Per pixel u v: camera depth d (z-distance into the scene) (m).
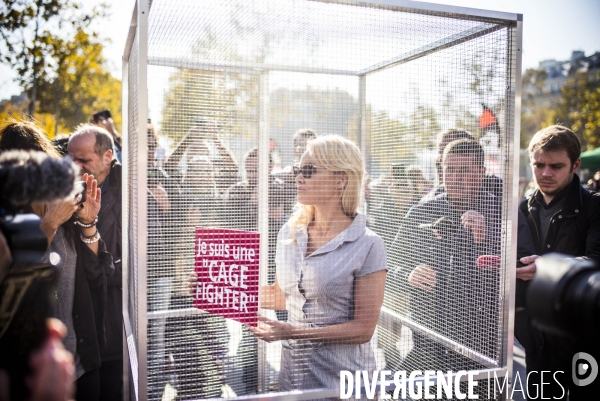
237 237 1.81
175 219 2.28
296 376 1.92
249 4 1.74
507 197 1.95
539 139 2.75
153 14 1.84
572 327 1.11
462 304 2.21
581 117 13.12
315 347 1.93
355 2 1.76
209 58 2.53
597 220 2.56
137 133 1.62
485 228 2.07
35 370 0.94
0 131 2.19
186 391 1.94
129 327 2.43
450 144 2.17
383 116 2.77
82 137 2.80
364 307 1.90
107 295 2.75
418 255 2.52
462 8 1.84
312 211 2.04
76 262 2.23
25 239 1.05
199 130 2.50
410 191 2.58
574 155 2.65
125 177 2.64
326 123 3.00
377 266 1.91
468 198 2.17
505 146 1.96
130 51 2.34
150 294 2.14
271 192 2.74
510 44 1.93
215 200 2.47
